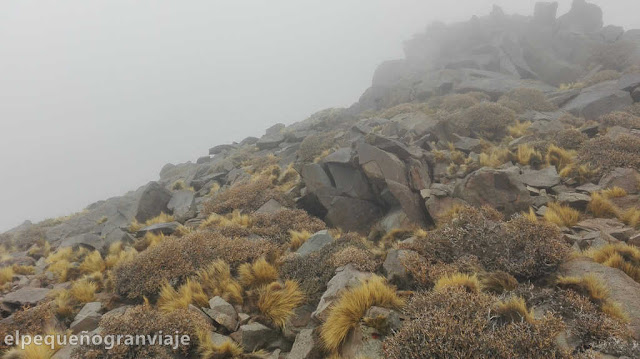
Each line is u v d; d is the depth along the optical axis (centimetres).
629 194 1022
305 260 892
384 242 1117
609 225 877
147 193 1962
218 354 601
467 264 697
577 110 2003
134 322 636
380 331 542
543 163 1368
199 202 2098
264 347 650
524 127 1822
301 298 733
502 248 729
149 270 920
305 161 2156
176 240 1066
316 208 1570
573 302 523
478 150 1680
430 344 443
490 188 1129
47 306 826
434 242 813
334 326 557
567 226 930
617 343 432
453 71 3497
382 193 1390
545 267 657
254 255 974
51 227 2162
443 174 1458
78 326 771
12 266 1245
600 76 2473
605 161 1172
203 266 923
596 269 619
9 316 816
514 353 417
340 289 669
